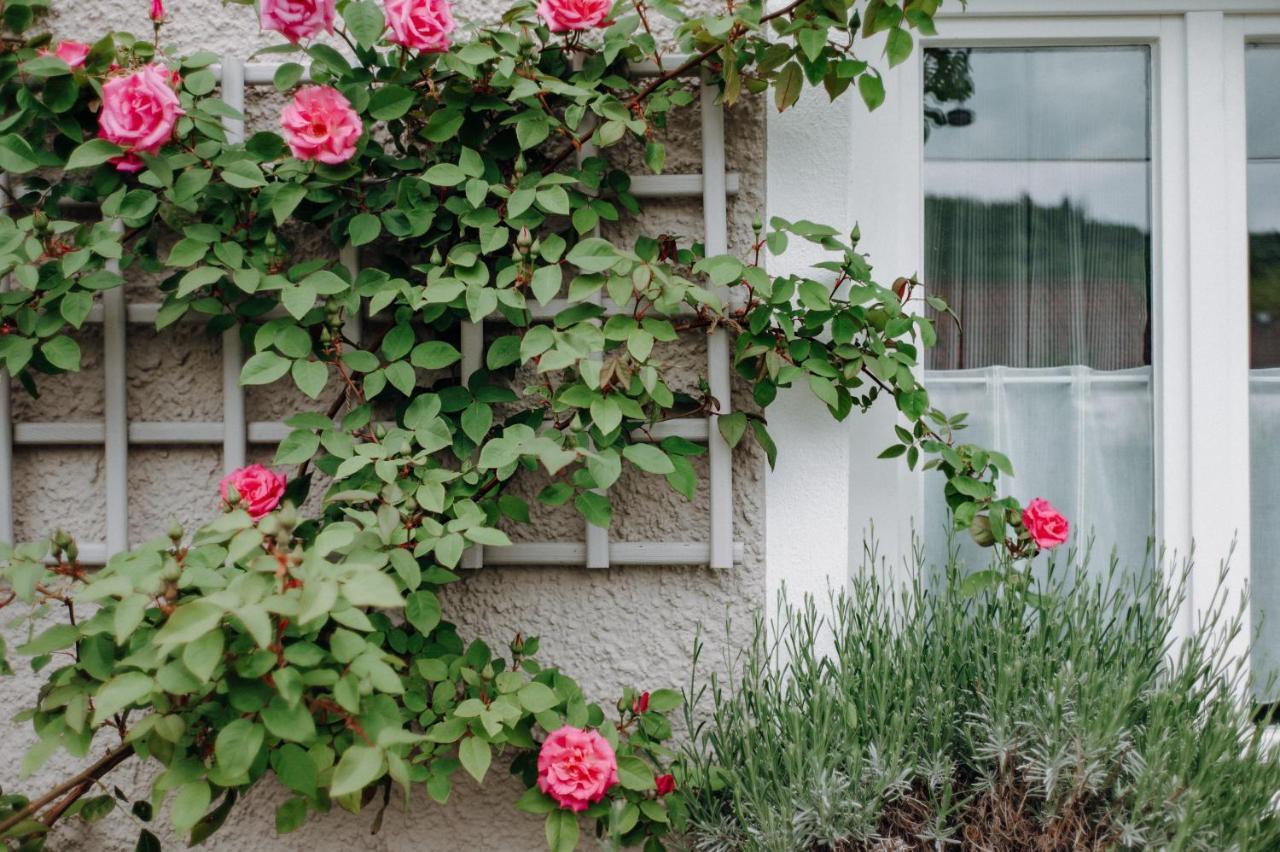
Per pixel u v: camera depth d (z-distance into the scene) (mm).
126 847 1562
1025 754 1295
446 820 1568
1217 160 1724
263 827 1564
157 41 1461
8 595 1564
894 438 1737
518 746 1427
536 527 1587
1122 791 1252
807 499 1580
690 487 1448
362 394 1515
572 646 1582
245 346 1562
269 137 1447
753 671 1379
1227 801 1226
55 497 1579
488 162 1491
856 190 1742
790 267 1586
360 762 1026
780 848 1229
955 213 1780
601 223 1584
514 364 1553
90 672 1157
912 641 1408
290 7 1331
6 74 1438
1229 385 1721
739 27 1417
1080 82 1773
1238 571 1711
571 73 1521
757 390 1501
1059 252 1776
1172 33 1733
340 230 1482
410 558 1264
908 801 1320
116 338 1541
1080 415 1772
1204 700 1380
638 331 1389
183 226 1471
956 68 1777
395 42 1395
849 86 1571
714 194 1533
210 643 982
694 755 1398
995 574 1467
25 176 1522
